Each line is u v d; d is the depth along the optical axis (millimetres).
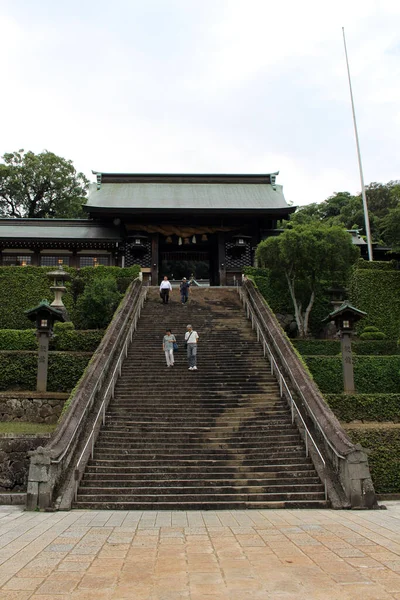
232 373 15438
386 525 7465
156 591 4551
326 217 60844
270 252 22812
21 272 25328
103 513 8609
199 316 21281
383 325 25859
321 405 11898
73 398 12047
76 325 24312
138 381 14867
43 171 48375
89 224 34062
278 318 25641
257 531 7051
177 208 32188
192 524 7594
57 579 4891
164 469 10445
